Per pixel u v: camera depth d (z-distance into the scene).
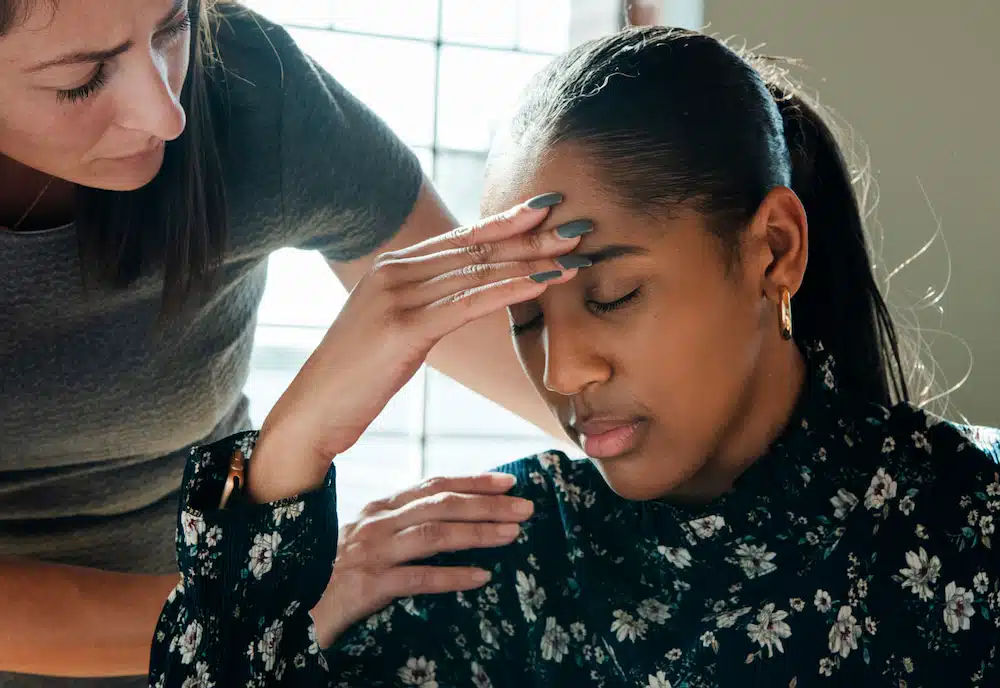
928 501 0.84
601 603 0.90
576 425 0.81
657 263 0.77
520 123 0.82
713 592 0.85
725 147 0.79
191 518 0.84
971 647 0.80
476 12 2.78
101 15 0.74
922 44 2.29
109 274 0.99
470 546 0.96
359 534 1.00
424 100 2.78
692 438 0.80
